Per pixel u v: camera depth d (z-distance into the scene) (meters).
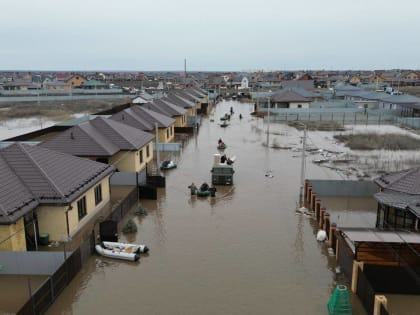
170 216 24.03
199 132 57.44
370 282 15.27
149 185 28.78
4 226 17.03
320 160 37.56
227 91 141.50
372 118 66.62
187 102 68.56
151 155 37.88
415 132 55.09
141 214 24.14
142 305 14.80
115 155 31.39
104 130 32.44
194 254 18.95
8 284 16.20
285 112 73.62
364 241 15.30
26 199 18.45
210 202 26.52
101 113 59.72
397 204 18.59
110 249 18.80
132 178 29.06
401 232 16.50
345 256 16.69
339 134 53.25
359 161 37.00
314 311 14.41
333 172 33.41
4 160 20.25
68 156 23.34
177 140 50.34
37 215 19.50
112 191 28.25
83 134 30.27
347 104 82.19
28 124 68.25
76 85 148.88
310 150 42.88
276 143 47.38
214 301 15.04
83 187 21.11
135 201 26.12
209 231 21.70
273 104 81.94
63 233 19.72
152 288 15.95
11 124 68.19
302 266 17.78
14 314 14.34
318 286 16.12
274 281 16.47
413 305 14.57
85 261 17.89
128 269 17.52
